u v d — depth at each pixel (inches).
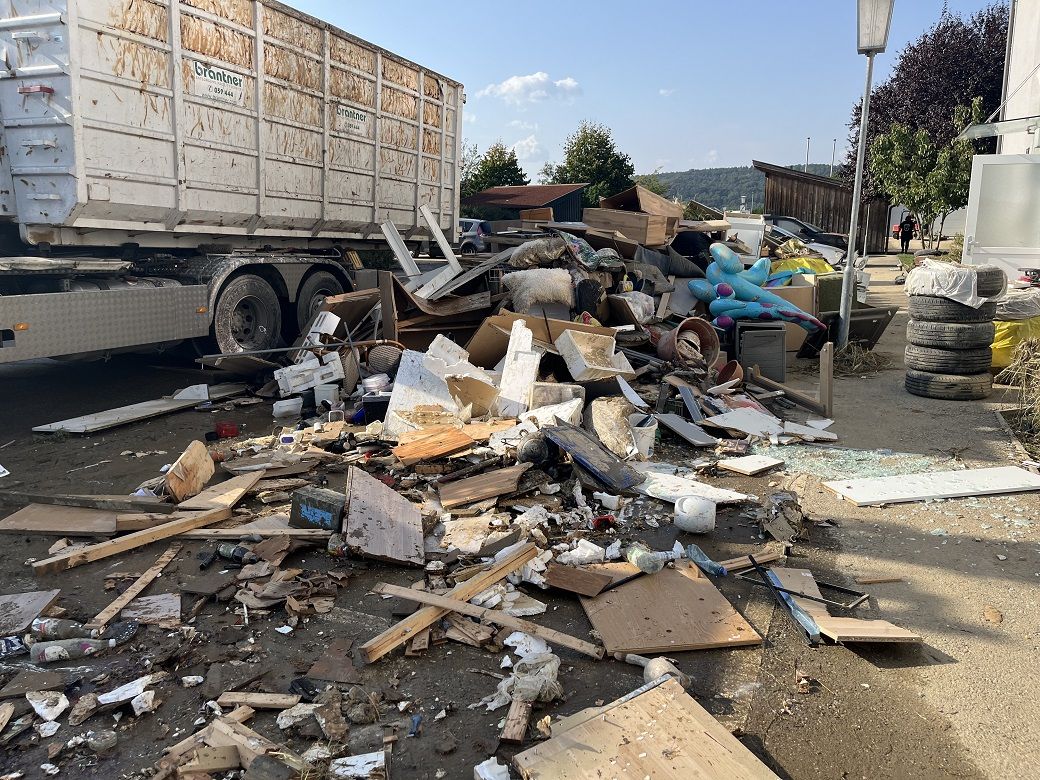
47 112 255.6
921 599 152.9
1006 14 1099.3
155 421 283.3
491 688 122.1
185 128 296.7
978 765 104.8
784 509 187.8
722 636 135.7
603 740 102.5
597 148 1612.9
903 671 128.3
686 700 110.9
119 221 286.2
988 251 418.0
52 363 381.1
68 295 266.8
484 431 242.5
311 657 130.4
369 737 108.7
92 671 126.0
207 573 160.1
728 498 200.4
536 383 267.4
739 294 413.4
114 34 262.1
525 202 1278.3
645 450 244.4
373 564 165.3
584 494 204.7
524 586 156.5
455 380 269.7
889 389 346.3
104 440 257.3
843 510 201.3
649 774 96.0
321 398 292.2
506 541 168.7
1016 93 557.0
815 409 304.8
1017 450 248.8
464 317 345.7
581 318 340.5
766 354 367.6
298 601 146.2
